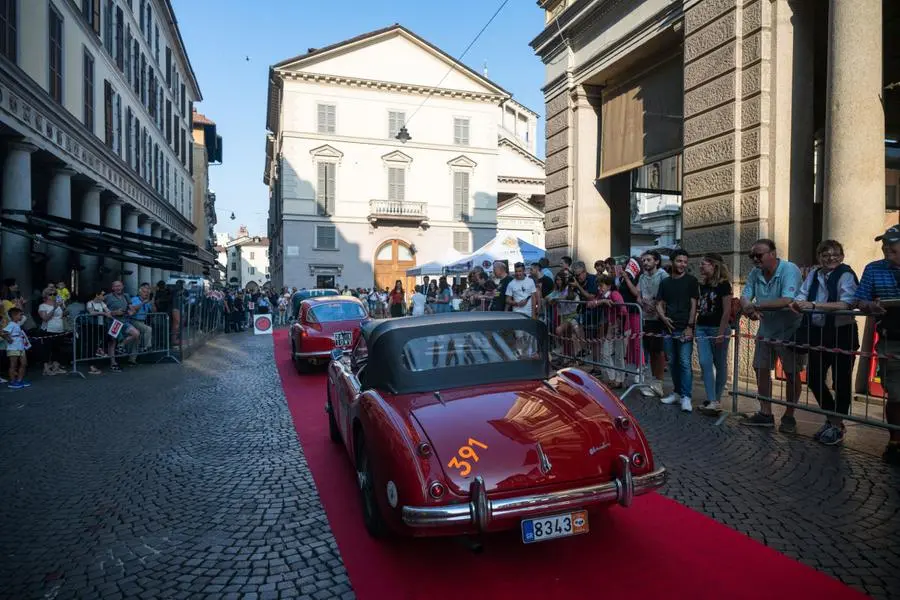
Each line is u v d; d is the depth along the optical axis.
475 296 13.43
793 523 3.79
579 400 3.65
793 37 8.65
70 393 9.42
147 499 4.65
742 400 7.43
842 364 5.30
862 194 7.39
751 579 3.11
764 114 8.72
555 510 3.02
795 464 4.91
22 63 13.24
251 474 5.22
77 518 4.29
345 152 36.31
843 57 7.50
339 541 3.78
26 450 6.07
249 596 3.14
